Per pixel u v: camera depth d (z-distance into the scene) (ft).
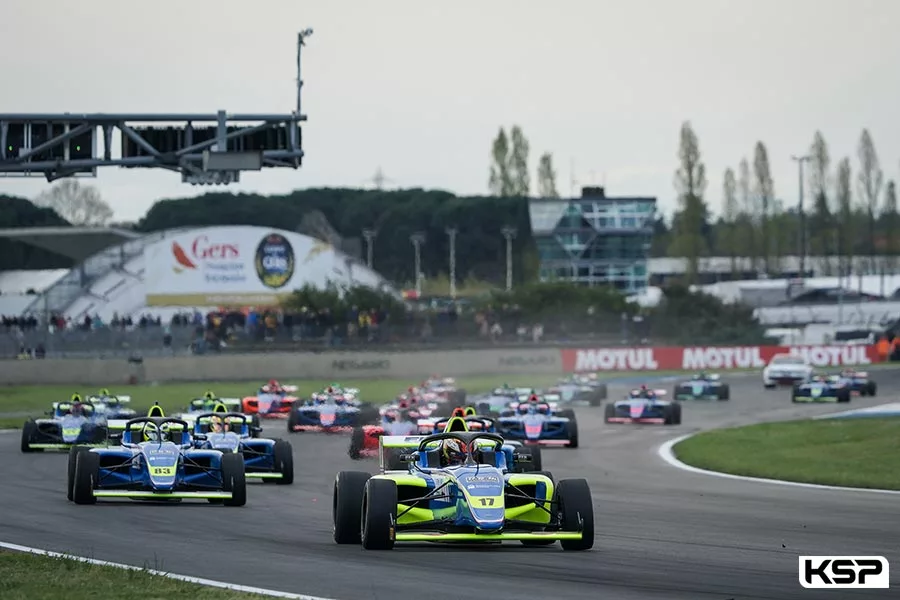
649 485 276.21
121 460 231.91
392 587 130.52
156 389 642.63
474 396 622.13
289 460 266.77
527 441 388.16
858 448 361.51
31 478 278.05
